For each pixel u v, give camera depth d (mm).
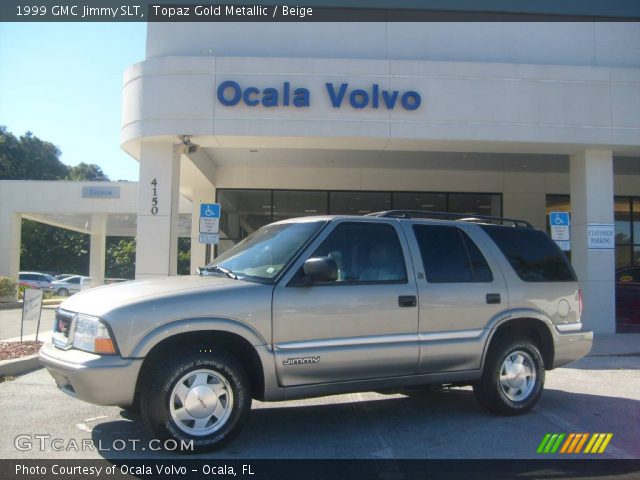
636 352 10961
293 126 12367
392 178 18000
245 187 17766
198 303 5008
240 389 5125
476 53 13547
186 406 4957
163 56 12906
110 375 4707
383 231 6012
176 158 13164
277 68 12445
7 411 6500
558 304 6793
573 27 13789
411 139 12656
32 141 85438
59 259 74188
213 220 12195
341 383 5508
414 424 6168
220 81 12406
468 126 12688
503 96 12812
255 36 13250
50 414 6375
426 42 13453
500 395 6340
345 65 12508
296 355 5254
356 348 5492
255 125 12336
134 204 29047
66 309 5336
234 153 15500
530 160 16219
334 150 14844
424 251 6129
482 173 18250
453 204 18344
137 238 12680
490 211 18453
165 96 12391
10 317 19953
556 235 12422
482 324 6211
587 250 13562
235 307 5094
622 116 13109
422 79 12648
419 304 5863
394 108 12562
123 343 4770
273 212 17891
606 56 13781
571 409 6855
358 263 5762
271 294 5246
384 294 5703
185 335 5016
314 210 17969
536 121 12867
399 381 5797
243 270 5742
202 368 5000
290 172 17781
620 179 18844
